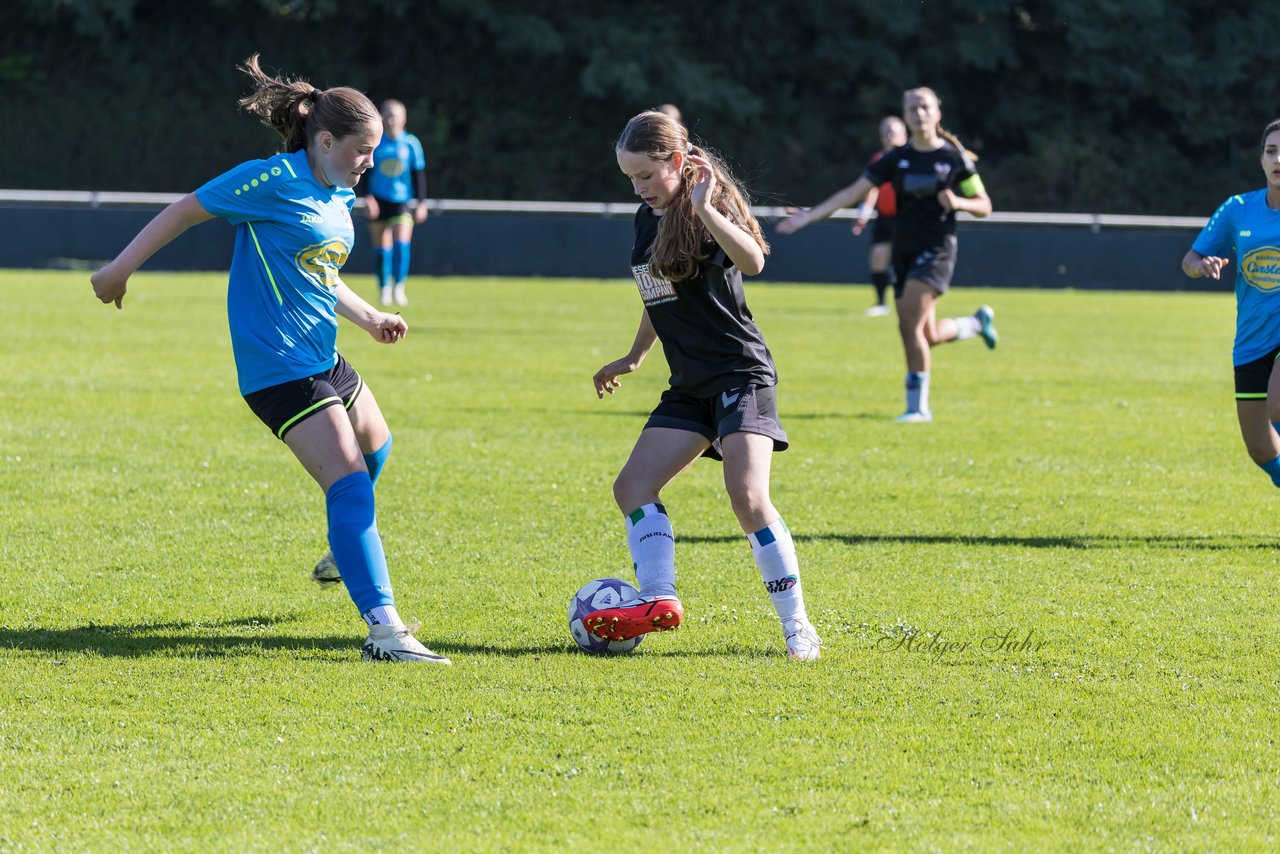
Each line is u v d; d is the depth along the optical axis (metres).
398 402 31.61
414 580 16.64
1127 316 61.72
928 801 10.16
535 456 25.03
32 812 9.88
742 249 13.12
